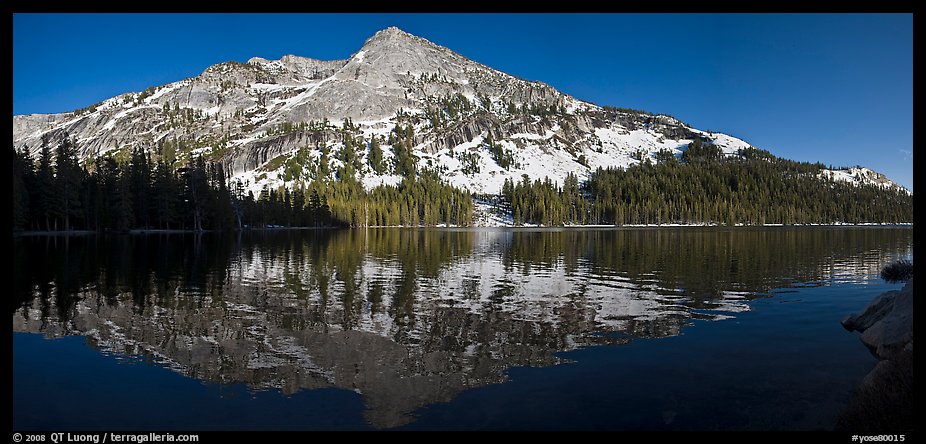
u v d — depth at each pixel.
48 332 16.02
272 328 17.02
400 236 99.25
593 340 15.45
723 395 10.52
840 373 11.95
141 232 94.00
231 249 53.91
